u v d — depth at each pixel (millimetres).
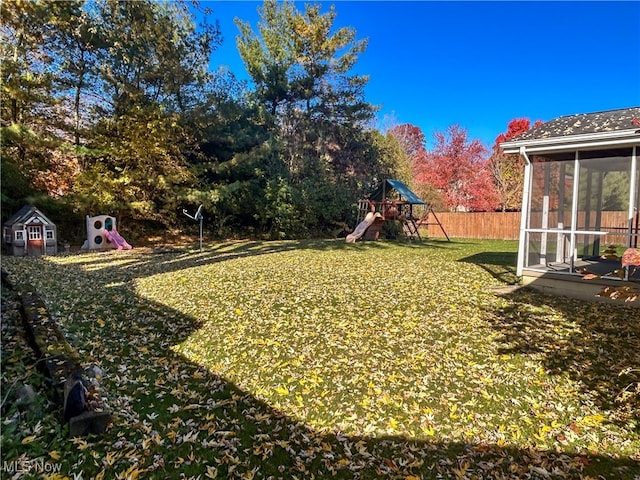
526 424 2598
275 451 2287
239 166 15609
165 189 13195
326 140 19016
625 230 8188
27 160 11391
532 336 4133
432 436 2473
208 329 4383
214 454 2225
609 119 6371
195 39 14000
